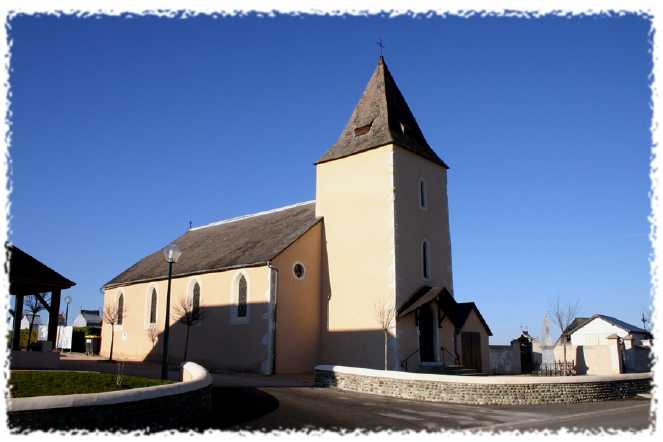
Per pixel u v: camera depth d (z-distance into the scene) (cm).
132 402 1019
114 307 3484
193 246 3491
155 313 3192
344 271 2623
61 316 4944
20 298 2302
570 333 4478
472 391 1642
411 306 2409
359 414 1359
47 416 902
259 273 2536
